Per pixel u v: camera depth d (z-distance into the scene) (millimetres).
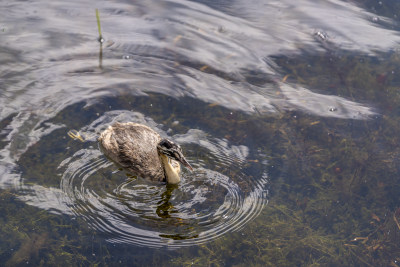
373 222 8969
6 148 9602
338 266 8109
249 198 9086
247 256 8023
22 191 8758
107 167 9672
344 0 15820
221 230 8375
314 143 10469
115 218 8438
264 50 13305
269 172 9680
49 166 9359
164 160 9359
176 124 10703
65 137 10094
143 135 10266
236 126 10750
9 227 8109
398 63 13008
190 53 12992
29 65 12070
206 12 14875
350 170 9930
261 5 15430
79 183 9102
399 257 8398
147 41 13359
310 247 8359
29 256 7680
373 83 12344
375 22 14688
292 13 15008
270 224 8641
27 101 10867
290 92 11875
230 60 12828
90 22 14055
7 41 12859
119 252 7828
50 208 8492
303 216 8891
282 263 7984
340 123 11039
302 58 13070
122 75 12031
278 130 10734
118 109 10977
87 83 11648
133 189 9219
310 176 9695
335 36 13953
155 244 8016
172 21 14297
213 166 9719
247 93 11766
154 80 11961
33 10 14430
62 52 12680
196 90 11719
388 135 10828
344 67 12820
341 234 8680
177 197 9062
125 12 14664
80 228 8188
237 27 14211
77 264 7590
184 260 7812
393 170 10016
